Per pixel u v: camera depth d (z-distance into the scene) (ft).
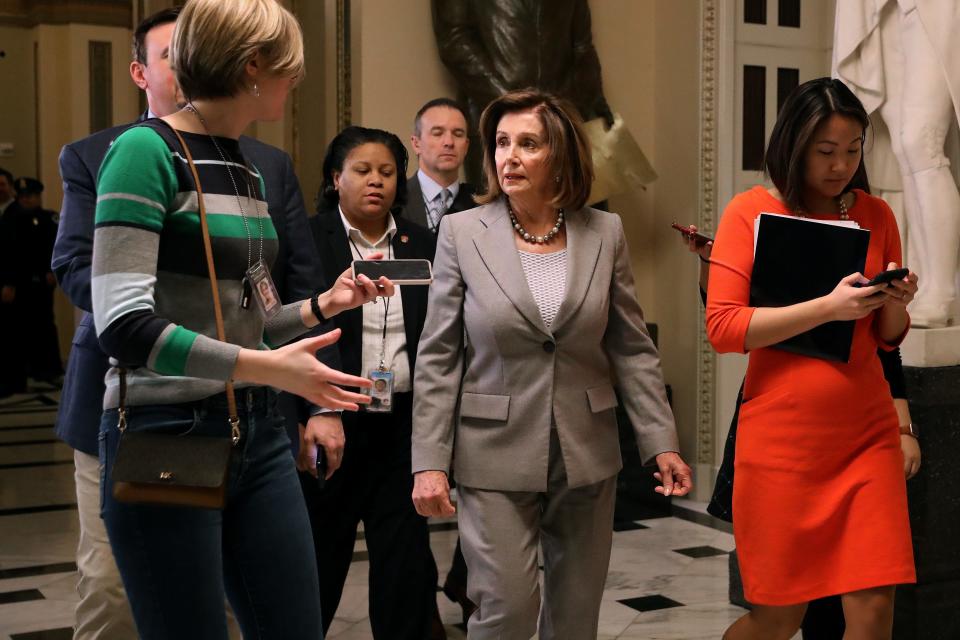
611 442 9.00
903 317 9.04
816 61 21.31
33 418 32.01
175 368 6.06
